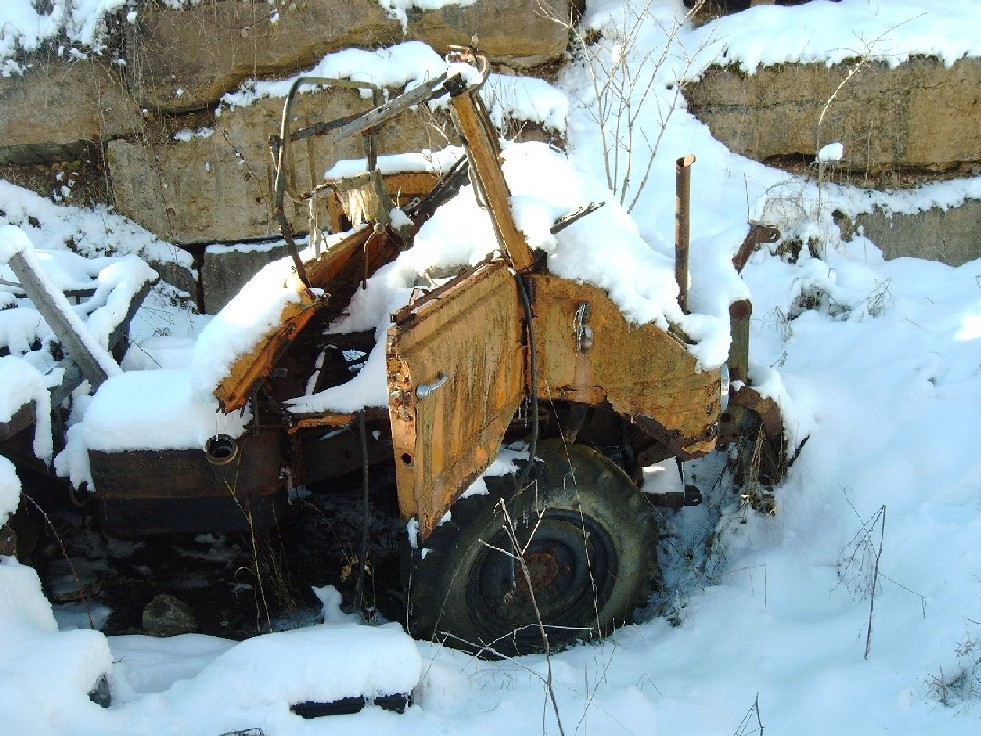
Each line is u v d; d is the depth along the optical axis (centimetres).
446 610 375
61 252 572
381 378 386
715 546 465
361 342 421
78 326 436
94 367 440
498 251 372
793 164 759
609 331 368
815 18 752
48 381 421
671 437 385
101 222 737
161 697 320
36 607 357
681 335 373
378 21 714
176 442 382
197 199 732
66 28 712
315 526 490
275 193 337
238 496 393
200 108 726
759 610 407
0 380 388
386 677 327
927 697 334
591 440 452
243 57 708
